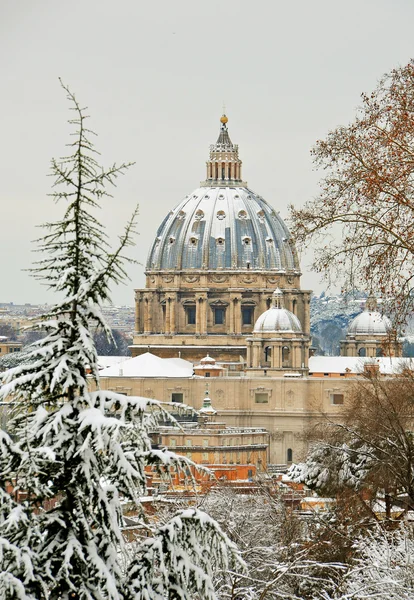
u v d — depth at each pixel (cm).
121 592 6184
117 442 6078
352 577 10050
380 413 13875
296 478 17625
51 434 6212
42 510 6359
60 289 6488
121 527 6469
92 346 6266
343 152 9681
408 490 12438
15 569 5931
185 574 6225
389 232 9412
